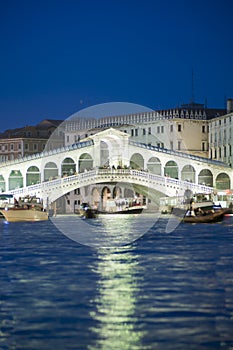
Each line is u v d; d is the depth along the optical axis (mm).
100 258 63969
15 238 86062
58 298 44594
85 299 44250
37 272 54844
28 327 38250
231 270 55344
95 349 35031
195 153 183875
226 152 173750
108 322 39031
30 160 155125
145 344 35625
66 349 35062
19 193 143750
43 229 102125
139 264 59406
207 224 110562
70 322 39125
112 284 49219
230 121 171250
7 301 43875
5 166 154625
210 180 159000
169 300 43812
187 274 53438
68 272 54875
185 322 38906
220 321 39031
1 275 53375
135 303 43125
